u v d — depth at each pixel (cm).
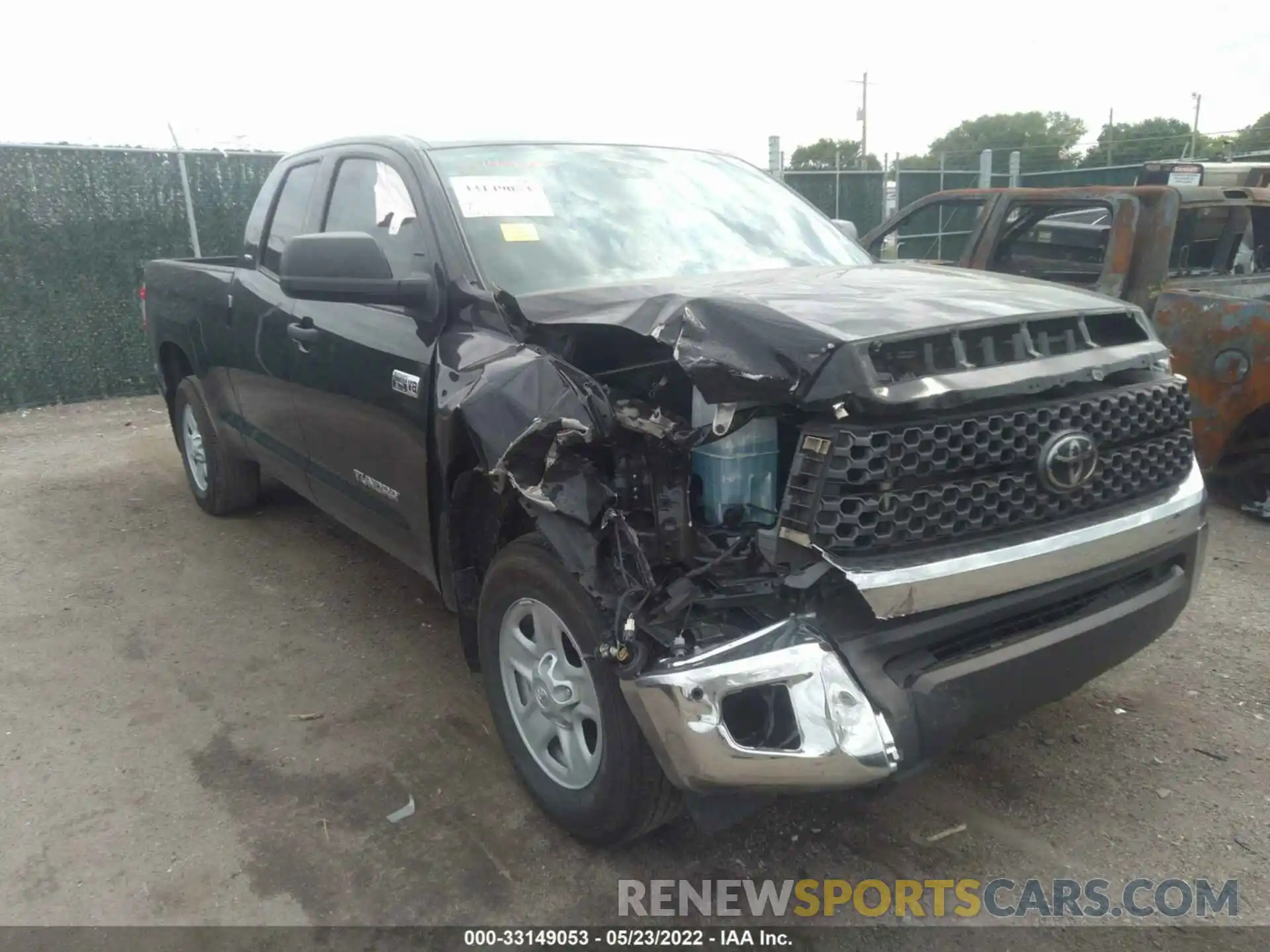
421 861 285
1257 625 422
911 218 757
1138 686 374
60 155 898
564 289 315
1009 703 254
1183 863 279
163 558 522
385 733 352
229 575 498
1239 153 2522
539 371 271
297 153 470
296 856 288
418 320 335
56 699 378
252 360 460
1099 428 262
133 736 352
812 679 228
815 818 303
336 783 322
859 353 228
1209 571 485
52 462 722
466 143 380
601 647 244
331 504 416
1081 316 269
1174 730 344
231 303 481
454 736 349
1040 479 249
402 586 482
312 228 427
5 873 282
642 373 279
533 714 296
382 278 322
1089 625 267
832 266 364
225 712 368
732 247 370
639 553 241
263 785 322
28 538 555
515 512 289
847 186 1584
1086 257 640
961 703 243
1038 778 319
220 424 530
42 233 898
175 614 453
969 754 332
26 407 917
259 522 575
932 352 241
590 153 396
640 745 253
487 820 303
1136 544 270
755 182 428
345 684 388
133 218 945
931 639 242
